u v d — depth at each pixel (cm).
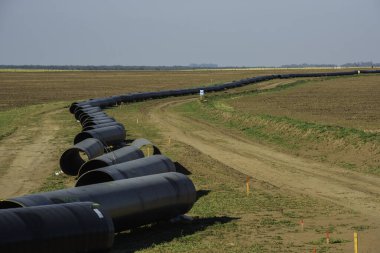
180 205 2461
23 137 5469
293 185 3397
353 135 4509
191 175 3666
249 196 3095
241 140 5266
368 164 3909
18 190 3275
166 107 8469
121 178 2503
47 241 1722
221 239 2258
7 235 1645
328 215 2683
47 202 2020
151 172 2708
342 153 4278
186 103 9056
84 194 2155
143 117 7169
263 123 5825
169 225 2502
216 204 2900
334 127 4972
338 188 3303
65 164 3772
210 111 7450
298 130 5106
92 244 1847
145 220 2341
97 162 3039
